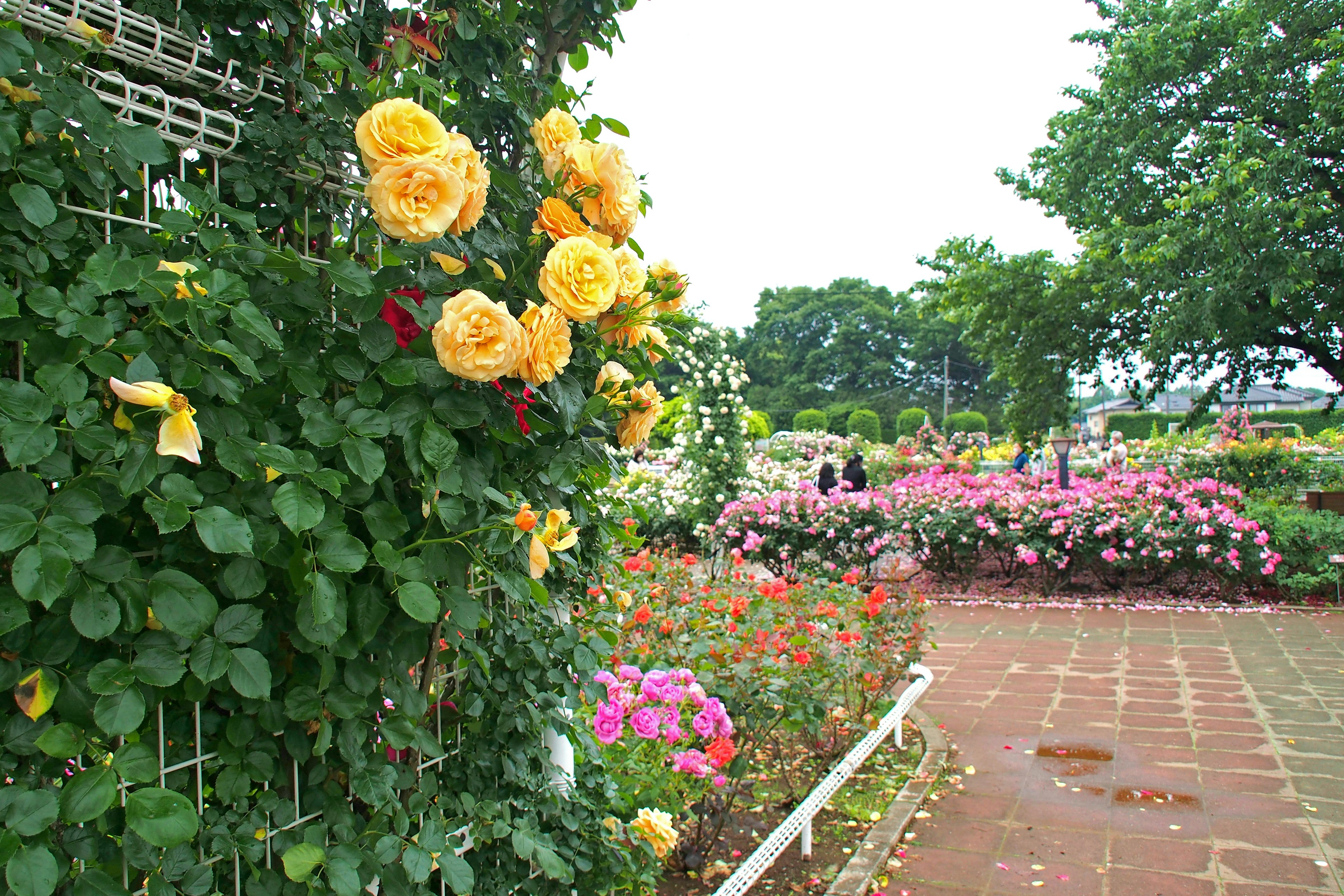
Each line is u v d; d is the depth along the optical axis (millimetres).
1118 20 12336
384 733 1256
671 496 10672
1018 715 5023
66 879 961
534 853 1597
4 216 951
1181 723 4742
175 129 1188
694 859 3035
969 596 8773
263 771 1162
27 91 990
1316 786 3816
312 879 1149
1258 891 2975
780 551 9406
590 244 1348
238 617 1044
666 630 3525
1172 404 52312
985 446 23781
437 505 1229
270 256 1121
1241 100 11273
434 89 1312
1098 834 3439
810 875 3113
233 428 1066
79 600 905
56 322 977
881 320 54344
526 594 1336
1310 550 8078
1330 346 11328
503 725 1586
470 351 1190
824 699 3689
